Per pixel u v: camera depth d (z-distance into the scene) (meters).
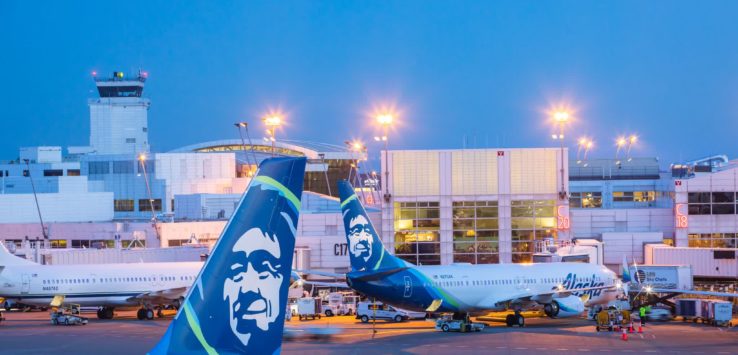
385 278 65.31
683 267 85.50
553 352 58.16
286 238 18.42
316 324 76.06
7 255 76.44
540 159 104.56
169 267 81.81
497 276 71.94
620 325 71.12
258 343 18.08
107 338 65.50
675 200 104.88
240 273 18.00
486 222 104.88
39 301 75.88
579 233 107.38
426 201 104.81
